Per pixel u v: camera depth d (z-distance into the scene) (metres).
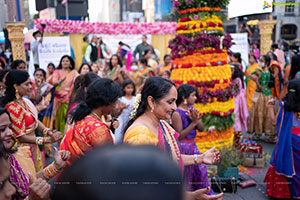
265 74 4.98
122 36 10.55
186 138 2.82
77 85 2.72
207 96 3.65
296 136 2.94
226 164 3.20
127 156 0.37
